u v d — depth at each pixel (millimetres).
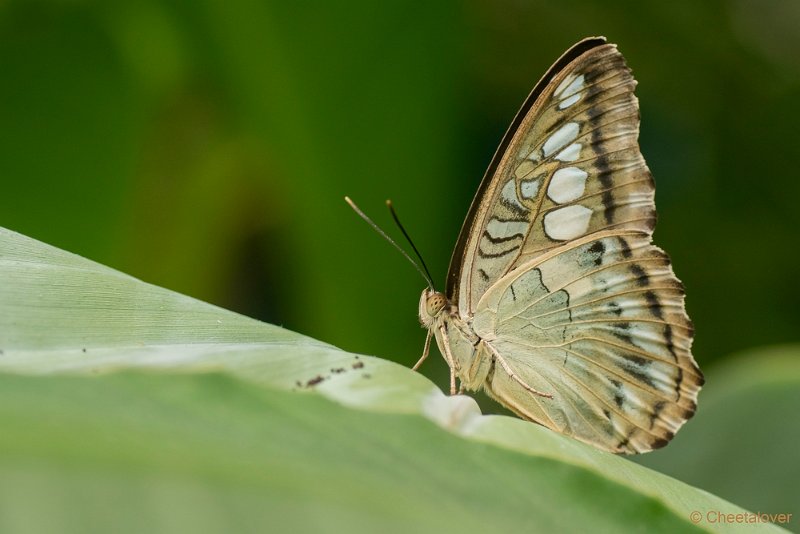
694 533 640
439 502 547
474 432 594
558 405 718
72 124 781
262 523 470
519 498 590
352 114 776
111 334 653
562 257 713
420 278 787
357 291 786
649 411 710
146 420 497
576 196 710
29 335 647
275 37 767
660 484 649
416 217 785
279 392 543
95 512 438
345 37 770
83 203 789
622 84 706
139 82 779
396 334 789
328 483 510
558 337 716
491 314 719
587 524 612
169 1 763
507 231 715
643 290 709
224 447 500
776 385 734
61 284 657
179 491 463
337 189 781
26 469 441
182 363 548
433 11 770
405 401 574
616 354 712
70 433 465
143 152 787
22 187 784
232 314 668
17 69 773
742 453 732
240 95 777
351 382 591
